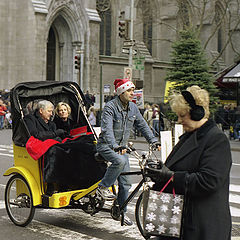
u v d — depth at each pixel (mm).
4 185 8789
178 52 22281
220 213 2998
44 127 6207
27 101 6801
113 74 40406
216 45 49688
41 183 5777
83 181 5809
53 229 5836
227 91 30828
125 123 5602
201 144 3096
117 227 5926
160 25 47125
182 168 3152
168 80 22453
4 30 34469
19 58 34688
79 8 37375
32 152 5617
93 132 6402
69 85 7016
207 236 2967
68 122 6848
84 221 6230
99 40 42562
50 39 37875
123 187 5711
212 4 48250
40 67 34156
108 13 43281
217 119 24781
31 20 33969
